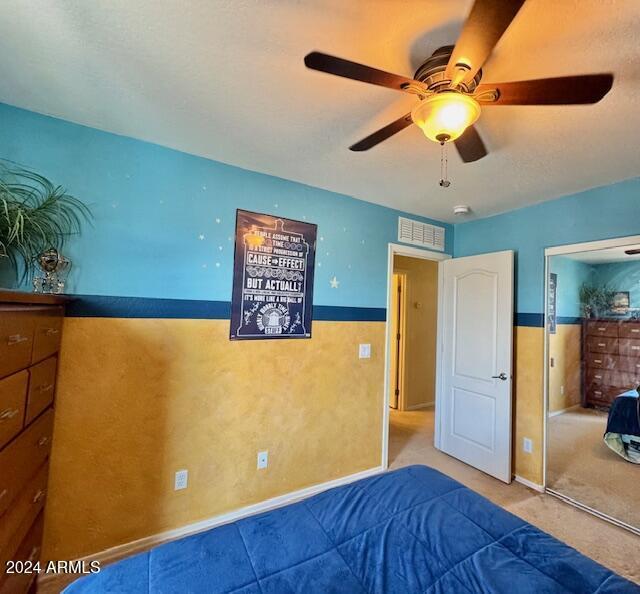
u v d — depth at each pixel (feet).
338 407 8.87
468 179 7.79
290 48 4.10
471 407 10.23
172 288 6.78
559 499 8.45
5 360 3.55
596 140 5.88
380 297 9.73
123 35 3.95
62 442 5.81
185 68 4.50
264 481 7.77
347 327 9.08
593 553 6.59
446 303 11.23
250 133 6.14
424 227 10.77
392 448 11.41
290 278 8.18
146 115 5.66
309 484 8.39
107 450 6.18
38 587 5.49
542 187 8.14
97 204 6.14
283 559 3.68
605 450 8.87
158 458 6.62
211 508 7.14
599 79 3.28
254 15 3.63
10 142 5.52
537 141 5.95
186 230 6.94
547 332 9.10
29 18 3.73
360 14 3.58
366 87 4.78
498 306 9.66
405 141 6.22
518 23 3.55
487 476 9.58
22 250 5.42
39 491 4.99
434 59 3.79
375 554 3.77
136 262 6.46
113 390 6.23
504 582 3.34
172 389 6.77
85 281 6.03
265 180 7.86
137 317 6.45
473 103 3.64
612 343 8.65
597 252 8.35
